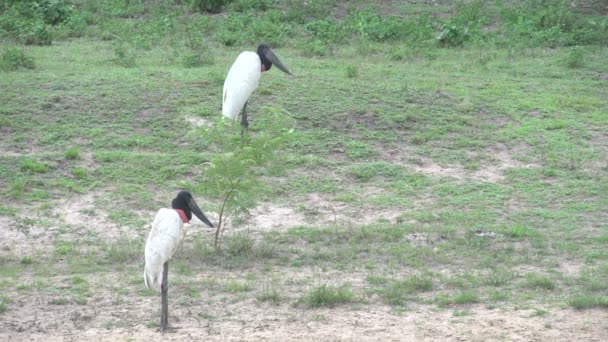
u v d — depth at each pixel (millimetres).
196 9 46188
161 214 15828
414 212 22688
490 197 23719
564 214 22578
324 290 17266
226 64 34781
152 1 47750
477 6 45688
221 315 16609
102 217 22219
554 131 28125
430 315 16625
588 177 24969
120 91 29766
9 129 26672
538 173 25188
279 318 16453
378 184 24500
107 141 26156
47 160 24734
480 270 19156
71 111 28109
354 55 37812
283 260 19859
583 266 19328
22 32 38938
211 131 21859
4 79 30703
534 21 42750
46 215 22109
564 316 16562
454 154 26359
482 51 39062
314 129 27484
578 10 47000
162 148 26000
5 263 19453
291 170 24969
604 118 29219
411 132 27734
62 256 20000
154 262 15281
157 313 16719
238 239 20500
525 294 17734
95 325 16094
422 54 37750
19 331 15742
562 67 36000
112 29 41344
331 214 22703
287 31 41500
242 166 20250
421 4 48344
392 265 19422
